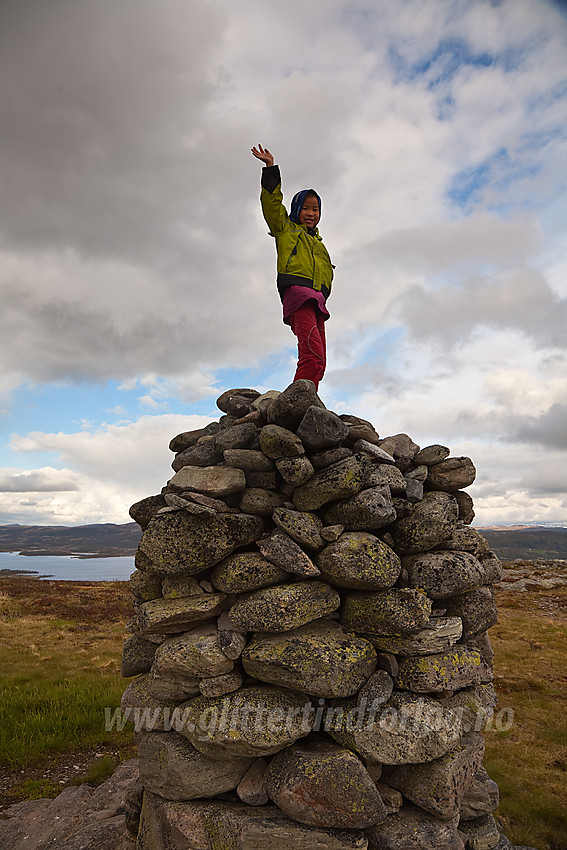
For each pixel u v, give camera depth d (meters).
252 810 4.43
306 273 6.03
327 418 4.96
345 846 4.08
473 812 5.18
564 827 6.88
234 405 6.24
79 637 19.58
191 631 4.99
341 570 4.62
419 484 5.30
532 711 11.28
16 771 8.45
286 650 4.44
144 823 5.13
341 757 4.25
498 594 30.56
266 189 5.84
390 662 4.70
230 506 5.32
